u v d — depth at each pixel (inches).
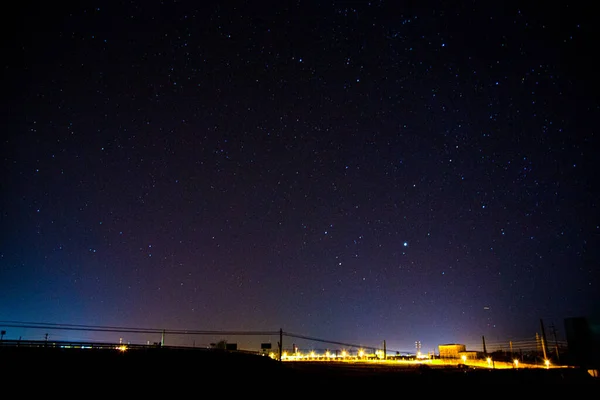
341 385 998.4
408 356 2503.7
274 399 805.9
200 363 960.9
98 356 784.3
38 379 636.1
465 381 1053.8
